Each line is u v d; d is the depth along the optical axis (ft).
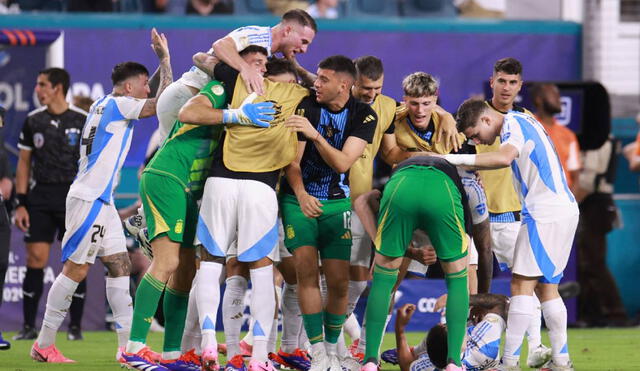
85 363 90.63
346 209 77.82
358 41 143.95
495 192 92.53
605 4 150.61
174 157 76.79
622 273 142.10
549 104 128.98
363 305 121.70
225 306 78.79
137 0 150.30
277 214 75.56
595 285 137.59
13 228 124.26
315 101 76.18
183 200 76.89
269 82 76.28
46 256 114.93
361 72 83.25
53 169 113.80
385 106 85.10
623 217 141.69
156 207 76.38
